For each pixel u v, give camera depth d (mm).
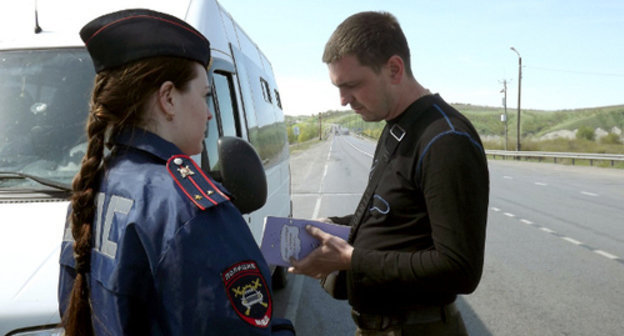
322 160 30719
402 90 1616
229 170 1705
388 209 1583
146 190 961
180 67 1033
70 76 2512
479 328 4266
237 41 3988
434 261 1428
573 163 25562
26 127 2398
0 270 1798
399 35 1599
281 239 1688
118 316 932
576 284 5410
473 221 1422
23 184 2270
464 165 1425
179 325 882
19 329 1649
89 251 1030
